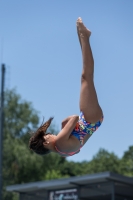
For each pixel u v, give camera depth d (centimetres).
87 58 780
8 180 5134
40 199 3478
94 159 8094
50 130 5028
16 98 5216
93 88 775
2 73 4025
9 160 4978
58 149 764
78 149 783
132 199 3250
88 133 782
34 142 776
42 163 5097
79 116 789
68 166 7444
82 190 3150
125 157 8850
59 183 3122
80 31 791
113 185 2881
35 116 5259
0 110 3866
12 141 5009
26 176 5203
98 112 773
